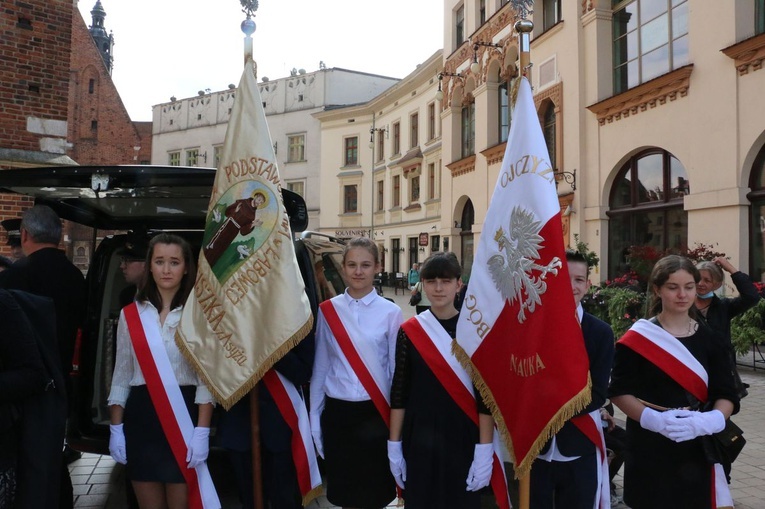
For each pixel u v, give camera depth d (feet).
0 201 24.53
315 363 10.59
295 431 10.43
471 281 9.25
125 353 10.07
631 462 9.29
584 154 44.98
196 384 9.98
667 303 9.09
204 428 9.73
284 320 9.69
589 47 44.32
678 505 8.79
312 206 126.82
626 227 41.73
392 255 106.11
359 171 115.24
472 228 65.46
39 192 12.94
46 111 25.79
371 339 10.19
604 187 43.01
